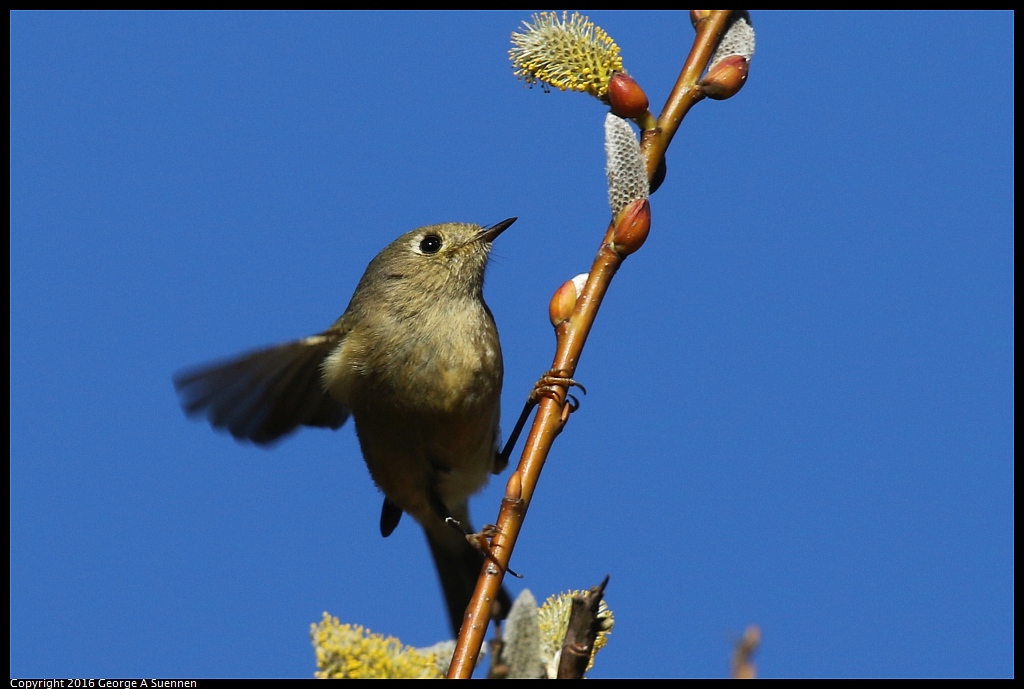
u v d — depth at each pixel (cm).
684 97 632
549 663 513
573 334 592
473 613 525
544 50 637
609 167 598
